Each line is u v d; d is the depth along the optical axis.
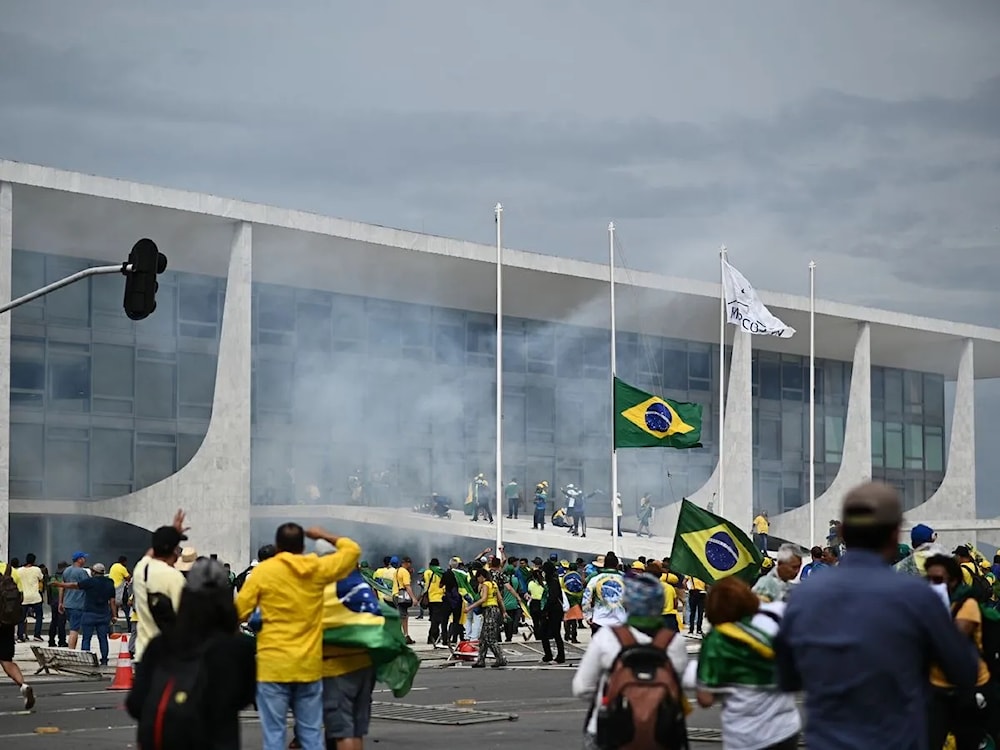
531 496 64.56
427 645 33.62
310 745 10.68
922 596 6.08
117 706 18.89
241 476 50.03
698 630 37.47
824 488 75.94
